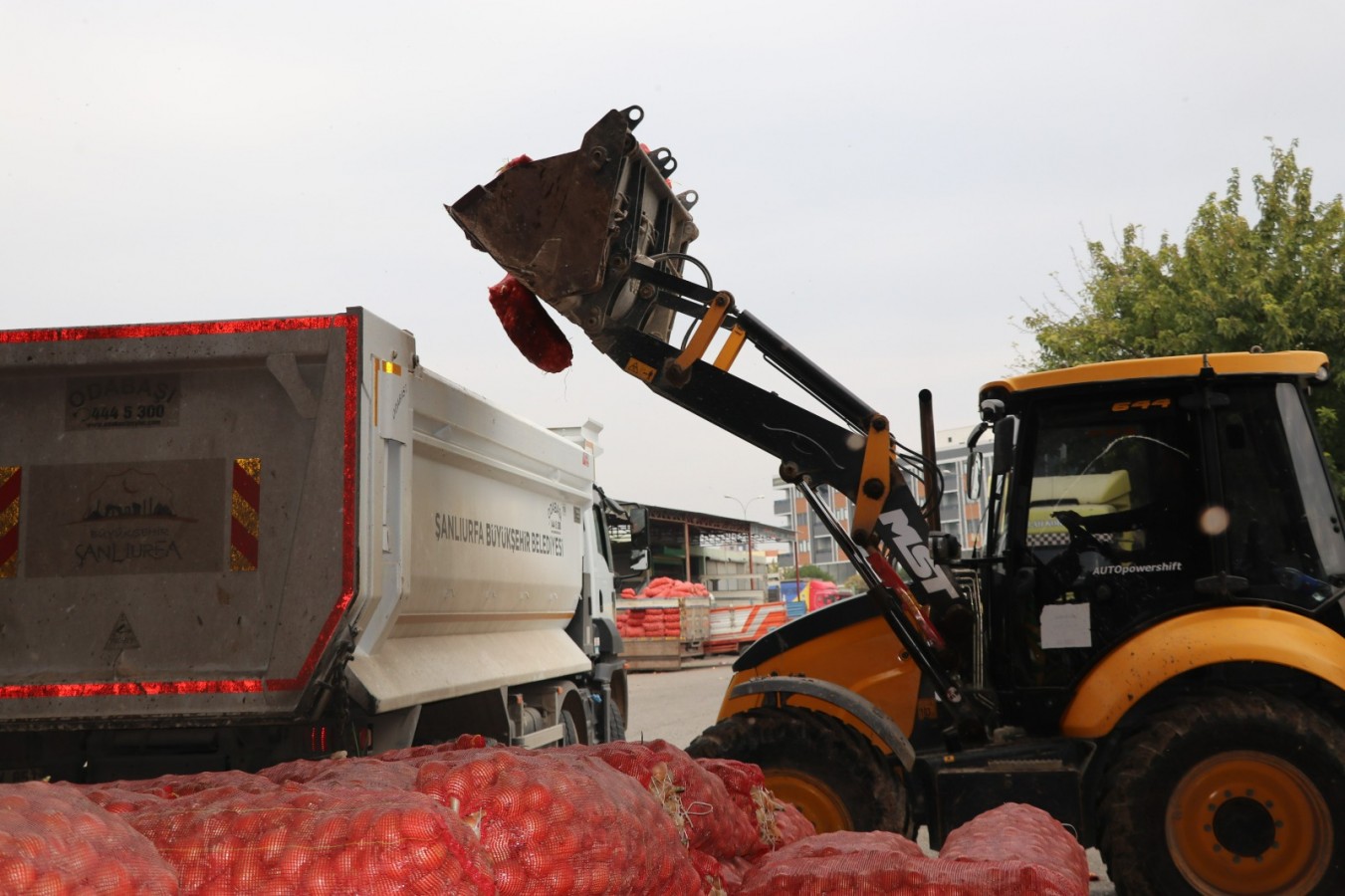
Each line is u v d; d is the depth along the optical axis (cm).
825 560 9400
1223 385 652
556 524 973
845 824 624
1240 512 640
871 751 631
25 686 580
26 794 204
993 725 665
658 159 739
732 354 694
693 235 787
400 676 631
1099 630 649
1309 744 576
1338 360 1808
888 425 680
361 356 587
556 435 951
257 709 573
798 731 633
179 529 592
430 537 684
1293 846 577
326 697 573
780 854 381
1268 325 1866
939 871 342
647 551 1259
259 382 598
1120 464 661
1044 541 665
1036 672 660
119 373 601
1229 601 630
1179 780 589
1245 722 583
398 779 309
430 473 687
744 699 663
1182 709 596
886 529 678
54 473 600
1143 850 588
